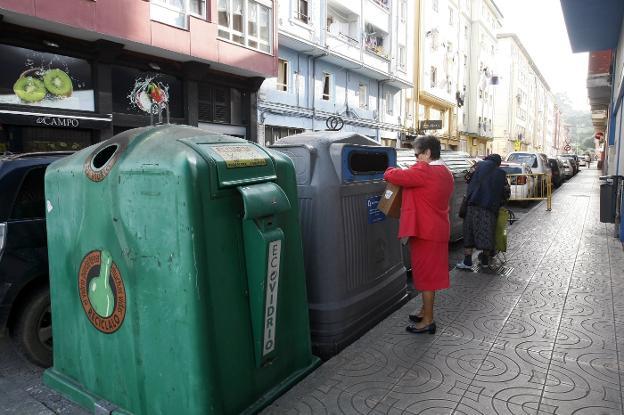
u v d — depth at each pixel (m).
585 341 3.59
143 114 14.07
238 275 2.54
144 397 2.53
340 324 3.65
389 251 4.53
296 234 3.01
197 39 14.41
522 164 13.96
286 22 18.45
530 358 3.30
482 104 45.22
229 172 2.46
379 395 2.81
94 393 2.84
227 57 15.48
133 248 2.47
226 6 15.71
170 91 14.98
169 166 2.30
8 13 10.34
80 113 12.22
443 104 35.62
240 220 2.56
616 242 7.51
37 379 3.46
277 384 2.86
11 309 3.53
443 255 3.70
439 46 34.28
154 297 2.42
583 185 21.70
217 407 2.37
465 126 42.72
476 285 5.13
